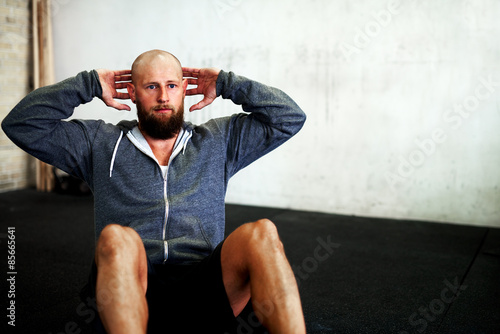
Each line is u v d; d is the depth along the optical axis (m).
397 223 3.86
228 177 1.54
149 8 4.72
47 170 5.25
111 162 1.43
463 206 3.81
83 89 1.46
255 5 4.28
